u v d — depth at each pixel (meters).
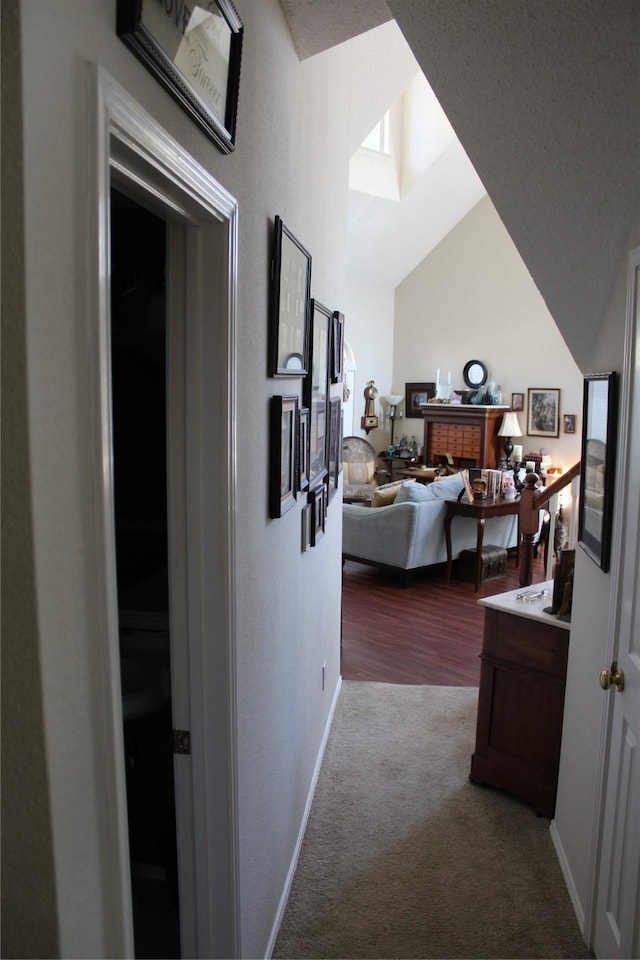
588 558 2.38
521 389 8.82
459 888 2.39
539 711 2.81
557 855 2.57
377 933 2.17
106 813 0.84
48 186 0.67
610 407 2.05
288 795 2.33
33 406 0.66
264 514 1.84
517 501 6.37
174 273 1.38
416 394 10.09
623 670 1.89
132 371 1.88
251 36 1.54
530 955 2.10
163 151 0.98
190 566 1.46
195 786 1.54
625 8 1.59
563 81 1.77
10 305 0.64
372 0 1.82
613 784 1.96
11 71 0.62
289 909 2.27
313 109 2.49
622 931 1.82
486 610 2.96
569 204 2.04
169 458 1.44
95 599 0.79
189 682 1.50
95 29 0.77
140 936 1.91
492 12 1.71
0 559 0.68
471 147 2.12
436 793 2.98
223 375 1.40
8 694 0.70
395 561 6.16
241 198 1.50
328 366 3.10
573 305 2.32
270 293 1.82
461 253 9.34
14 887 0.73
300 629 2.52
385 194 8.16
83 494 0.76
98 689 0.81
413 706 3.82
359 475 9.19
